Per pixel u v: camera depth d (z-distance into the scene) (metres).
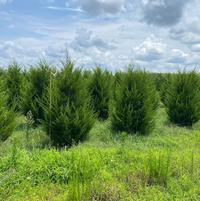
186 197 7.05
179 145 11.73
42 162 7.86
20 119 15.31
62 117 11.21
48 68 14.92
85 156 8.18
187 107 16.16
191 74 16.47
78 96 11.59
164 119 17.03
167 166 7.73
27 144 10.62
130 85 13.84
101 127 14.11
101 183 7.36
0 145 10.35
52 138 11.34
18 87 17.23
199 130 15.08
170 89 16.94
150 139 12.40
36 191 7.07
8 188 6.98
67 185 7.28
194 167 8.71
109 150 9.76
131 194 7.08
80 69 11.82
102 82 16.77
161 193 7.06
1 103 10.85
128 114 13.37
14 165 7.85
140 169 8.18
